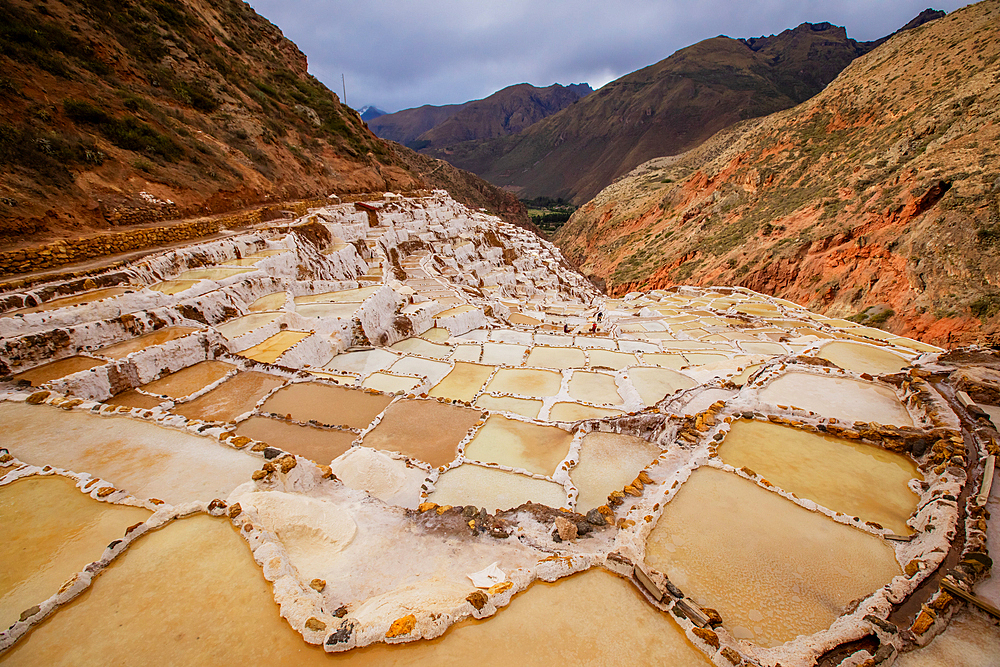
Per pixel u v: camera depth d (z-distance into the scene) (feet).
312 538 25.25
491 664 16.65
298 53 222.07
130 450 32.42
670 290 203.62
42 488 26.89
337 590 21.67
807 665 16.53
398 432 45.32
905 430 30.40
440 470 38.99
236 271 73.31
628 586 20.31
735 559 21.77
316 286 84.79
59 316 48.16
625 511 26.84
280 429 43.75
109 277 58.18
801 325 100.32
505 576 21.59
